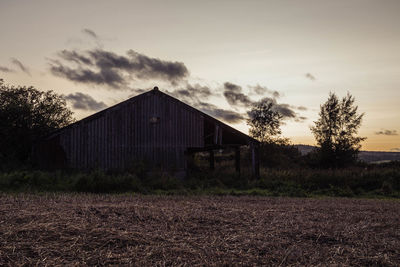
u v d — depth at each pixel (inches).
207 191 697.6
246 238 284.7
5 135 944.9
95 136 829.8
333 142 1306.6
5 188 604.7
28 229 274.8
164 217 344.2
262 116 1486.2
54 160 807.1
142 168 789.2
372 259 242.1
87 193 603.5
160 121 871.7
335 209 469.7
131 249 243.4
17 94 1040.8
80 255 229.3
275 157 1421.0
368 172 885.2
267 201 559.5
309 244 275.6
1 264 211.6
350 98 1301.7
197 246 259.1
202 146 892.0
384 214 435.8
